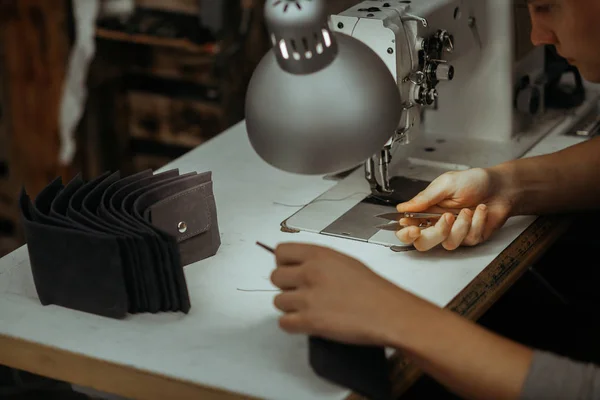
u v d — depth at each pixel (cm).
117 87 400
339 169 150
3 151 415
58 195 192
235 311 183
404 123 215
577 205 217
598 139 220
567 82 277
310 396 157
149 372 166
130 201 191
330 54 146
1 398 316
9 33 389
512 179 211
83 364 173
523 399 151
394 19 205
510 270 200
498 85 248
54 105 397
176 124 400
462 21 231
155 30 367
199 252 201
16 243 434
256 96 150
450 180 207
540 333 257
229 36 360
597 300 265
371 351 162
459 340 154
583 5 182
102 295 182
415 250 202
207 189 200
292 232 212
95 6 360
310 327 159
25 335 179
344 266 161
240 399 159
